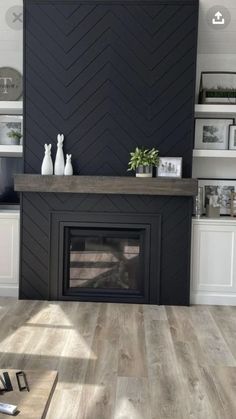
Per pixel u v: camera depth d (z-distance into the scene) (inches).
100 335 141.6
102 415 95.3
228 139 187.0
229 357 127.3
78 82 175.2
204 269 178.7
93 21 173.6
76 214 177.9
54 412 96.1
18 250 182.5
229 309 173.8
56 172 174.9
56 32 174.4
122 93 174.9
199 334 145.1
